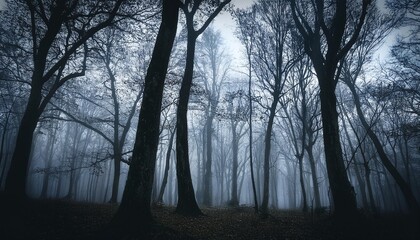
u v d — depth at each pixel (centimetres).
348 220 958
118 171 2055
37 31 1461
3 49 1639
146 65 2181
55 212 960
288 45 1772
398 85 1827
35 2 1365
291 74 1970
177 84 1827
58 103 2506
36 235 691
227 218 1194
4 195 1043
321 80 1202
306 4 1587
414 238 805
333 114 1132
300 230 941
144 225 723
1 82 2119
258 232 914
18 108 2638
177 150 1291
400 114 2158
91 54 1833
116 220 723
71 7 1317
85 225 811
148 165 783
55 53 1625
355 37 1173
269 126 1662
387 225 980
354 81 2016
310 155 2141
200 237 800
